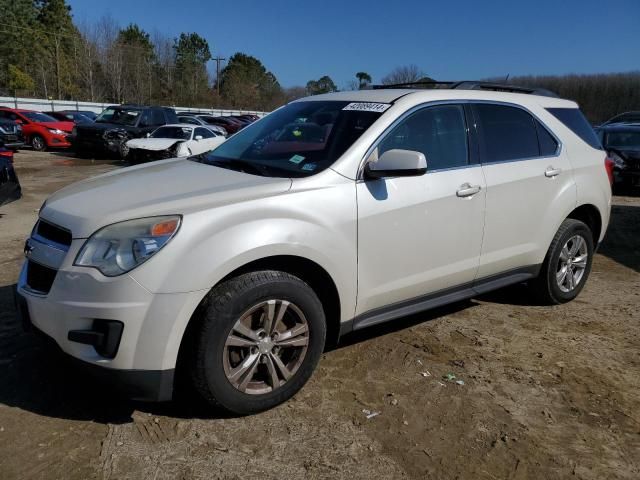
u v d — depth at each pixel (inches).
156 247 104.7
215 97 3253.0
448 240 147.0
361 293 132.3
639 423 122.3
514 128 168.7
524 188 164.9
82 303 104.2
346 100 154.8
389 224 133.5
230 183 123.6
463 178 149.3
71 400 122.8
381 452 109.4
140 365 104.9
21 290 117.5
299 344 122.1
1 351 143.6
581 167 185.0
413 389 133.0
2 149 279.9
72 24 2861.7
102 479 98.7
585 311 188.9
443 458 108.3
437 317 178.7
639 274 239.8
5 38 2362.2
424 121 146.5
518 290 208.4
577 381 139.6
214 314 108.4
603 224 198.7
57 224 114.7
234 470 102.5
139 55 2751.0
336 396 128.9
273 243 113.3
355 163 130.6
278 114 169.2
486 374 141.6
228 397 113.7
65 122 877.2
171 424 115.6
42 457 103.7
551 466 107.1
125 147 695.1
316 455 107.7
